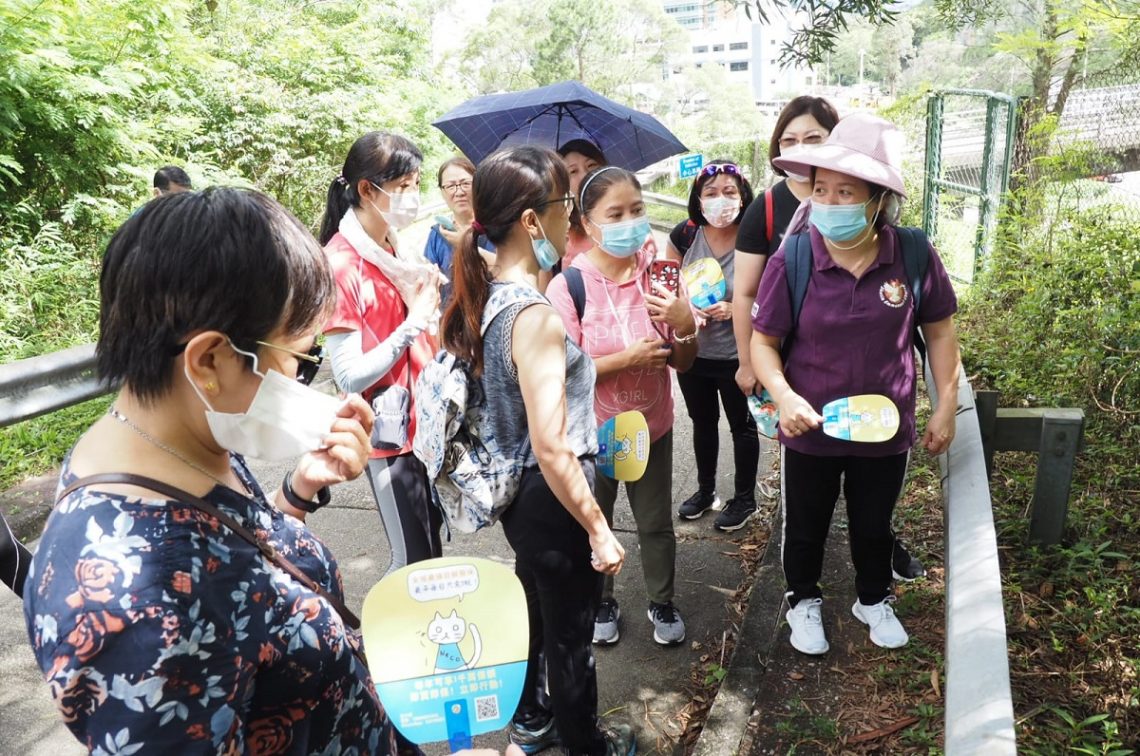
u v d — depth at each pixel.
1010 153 6.59
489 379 2.13
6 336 6.17
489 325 2.08
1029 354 4.75
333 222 2.98
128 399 1.06
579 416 2.25
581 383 2.25
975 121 8.32
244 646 1.01
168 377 1.03
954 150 8.45
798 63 4.24
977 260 6.93
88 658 0.90
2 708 2.95
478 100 4.43
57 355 4.54
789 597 2.95
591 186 2.83
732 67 114.25
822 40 4.12
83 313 6.84
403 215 2.72
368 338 2.70
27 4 7.08
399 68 21.17
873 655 2.84
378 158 2.67
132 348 1.01
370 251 2.69
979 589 1.98
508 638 1.42
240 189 1.06
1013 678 2.57
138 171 7.97
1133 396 3.97
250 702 1.05
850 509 2.82
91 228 7.89
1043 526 3.12
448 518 2.33
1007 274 5.94
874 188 2.48
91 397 4.77
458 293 2.13
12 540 1.93
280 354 1.10
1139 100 5.89
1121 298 4.16
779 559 3.57
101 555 0.94
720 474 4.69
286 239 1.05
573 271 2.96
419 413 2.26
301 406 1.12
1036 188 6.06
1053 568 3.08
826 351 2.62
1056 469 3.04
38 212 7.54
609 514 3.02
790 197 3.15
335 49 13.51
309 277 1.07
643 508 3.13
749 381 3.22
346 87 13.08
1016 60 9.41
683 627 3.24
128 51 8.60
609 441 2.64
